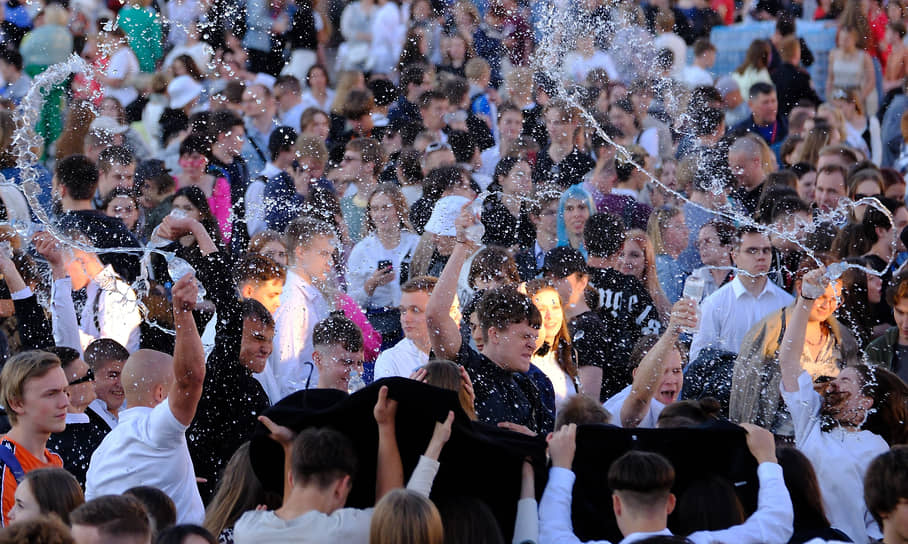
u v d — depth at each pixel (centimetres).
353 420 1105
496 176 2339
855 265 1942
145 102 2948
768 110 3119
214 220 2047
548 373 1596
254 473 1157
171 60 3097
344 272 2031
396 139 2762
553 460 1152
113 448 1276
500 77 3219
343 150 2686
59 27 3072
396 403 1088
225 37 3312
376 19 3544
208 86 3136
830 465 1401
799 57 3431
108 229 1856
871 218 2108
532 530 1098
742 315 1864
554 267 1750
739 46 3591
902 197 2484
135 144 2747
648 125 2823
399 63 3328
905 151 3055
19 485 1120
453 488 1123
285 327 1711
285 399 1146
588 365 1698
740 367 1572
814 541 1109
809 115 3122
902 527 1150
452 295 1411
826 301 1583
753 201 2434
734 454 1177
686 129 2814
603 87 3072
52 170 2544
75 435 1427
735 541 1101
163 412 1254
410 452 1112
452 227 1952
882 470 1160
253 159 2603
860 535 1385
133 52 3153
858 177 2367
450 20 3381
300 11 3456
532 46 3266
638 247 1909
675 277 2123
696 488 1155
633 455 1090
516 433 1142
